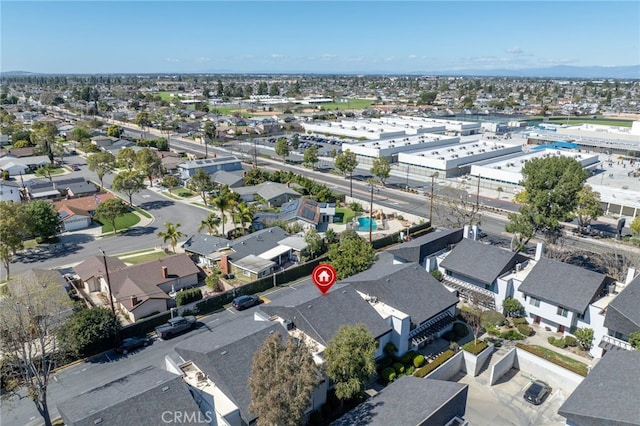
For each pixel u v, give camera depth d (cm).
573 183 6962
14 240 6650
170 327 5369
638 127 17400
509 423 4025
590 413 3378
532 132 19412
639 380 3556
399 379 4056
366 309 4809
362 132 18262
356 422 3459
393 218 9750
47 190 10931
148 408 3259
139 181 10550
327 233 8038
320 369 3791
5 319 4156
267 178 12238
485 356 4828
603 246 8031
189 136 19912
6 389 4172
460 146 15375
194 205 10531
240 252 7250
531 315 5588
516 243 7350
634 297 4878
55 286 5231
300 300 4794
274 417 3020
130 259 7500
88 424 3055
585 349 5019
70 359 4888
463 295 6044
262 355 3238
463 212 9131
